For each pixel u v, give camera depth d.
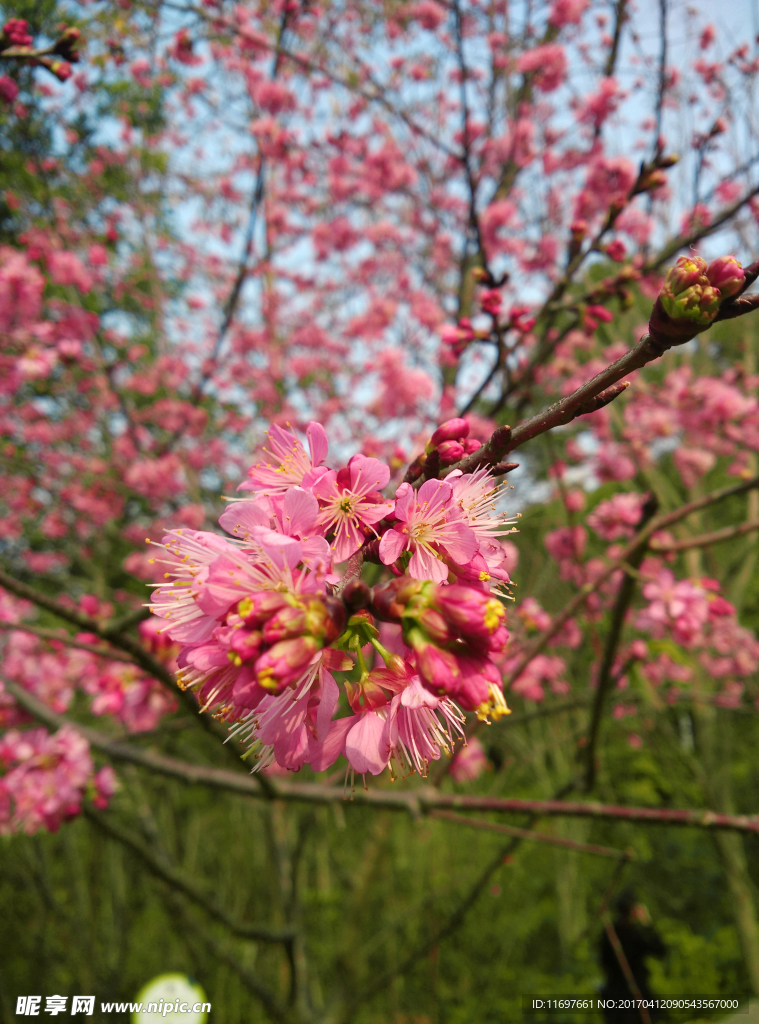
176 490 6.08
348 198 6.70
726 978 5.71
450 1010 6.39
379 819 4.83
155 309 6.54
